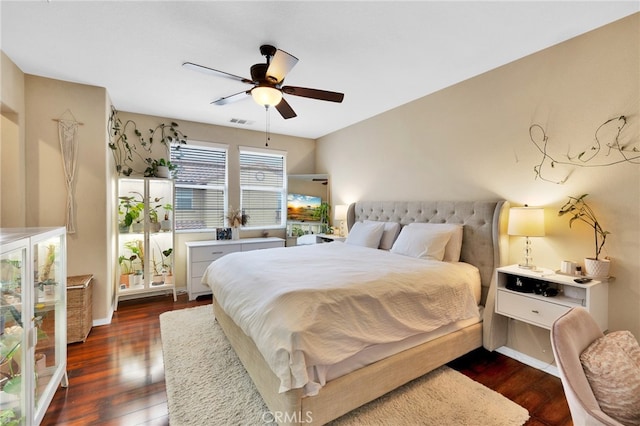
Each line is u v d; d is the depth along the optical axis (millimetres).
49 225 2947
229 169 4914
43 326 1903
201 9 1932
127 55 2527
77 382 2166
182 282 4535
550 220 2438
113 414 1843
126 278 3873
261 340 1656
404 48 2426
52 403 1933
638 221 2004
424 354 2104
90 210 3139
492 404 1938
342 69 2811
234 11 1953
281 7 1914
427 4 1889
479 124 2955
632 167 2025
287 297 1738
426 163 3518
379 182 4227
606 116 2133
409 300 2061
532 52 2518
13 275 1492
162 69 2791
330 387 1653
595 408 1026
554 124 2408
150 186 4188
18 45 2344
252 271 2383
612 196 2113
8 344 1491
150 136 4250
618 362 1155
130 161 4102
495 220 2660
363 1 1856
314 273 2238
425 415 1831
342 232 4867
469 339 2441
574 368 1089
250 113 4172
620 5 1908
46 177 2928
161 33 2205
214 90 3303
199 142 4629
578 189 2281
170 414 1825
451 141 3230
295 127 4941
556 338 1150
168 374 2242
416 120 3639
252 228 5199
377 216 4090
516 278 2451
